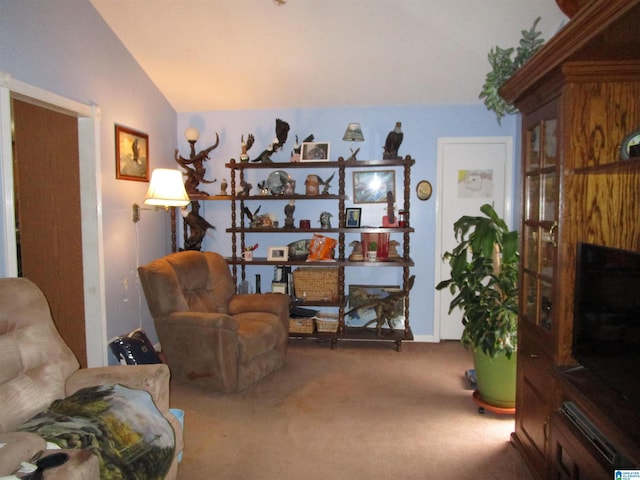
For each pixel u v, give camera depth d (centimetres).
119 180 320
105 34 301
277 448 221
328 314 395
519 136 379
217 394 285
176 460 182
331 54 326
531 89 187
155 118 374
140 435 152
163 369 185
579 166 161
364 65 339
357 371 327
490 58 234
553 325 174
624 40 133
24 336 171
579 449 143
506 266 249
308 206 412
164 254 394
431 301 404
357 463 208
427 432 237
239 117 414
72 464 117
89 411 151
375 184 401
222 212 421
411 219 400
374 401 276
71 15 267
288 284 399
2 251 212
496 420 251
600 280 148
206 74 359
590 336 154
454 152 395
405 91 374
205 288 346
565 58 150
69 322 291
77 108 271
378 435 234
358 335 379
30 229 278
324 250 389
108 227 305
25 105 274
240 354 285
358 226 393
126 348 278
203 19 296
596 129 159
